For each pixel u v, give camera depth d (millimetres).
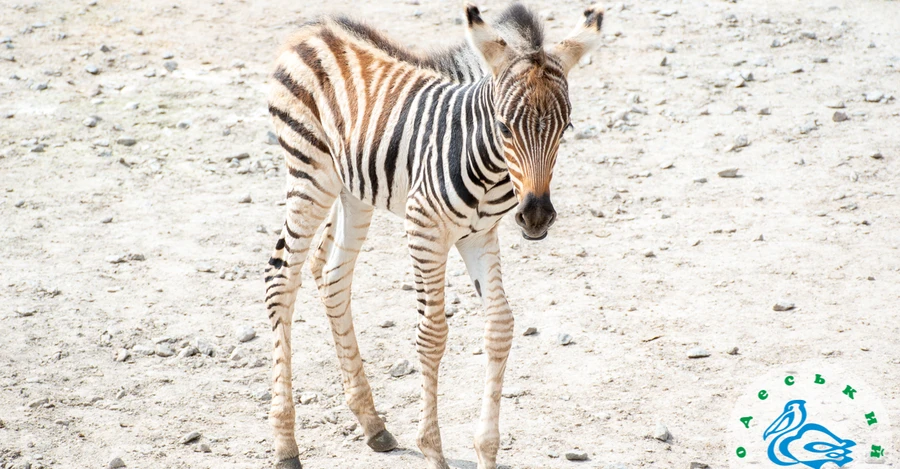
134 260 13281
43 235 13969
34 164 16438
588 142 17625
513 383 10203
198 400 9898
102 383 10133
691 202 15055
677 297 12078
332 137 8695
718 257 13156
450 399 9961
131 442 8969
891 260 12680
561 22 23234
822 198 14859
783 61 21172
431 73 8484
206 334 11336
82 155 16906
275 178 16359
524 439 9023
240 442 9094
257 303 12203
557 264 13219
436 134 7812
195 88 20031
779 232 13797
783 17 24047
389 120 8219
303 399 9969
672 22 23828
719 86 19906
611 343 10992
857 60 21078
